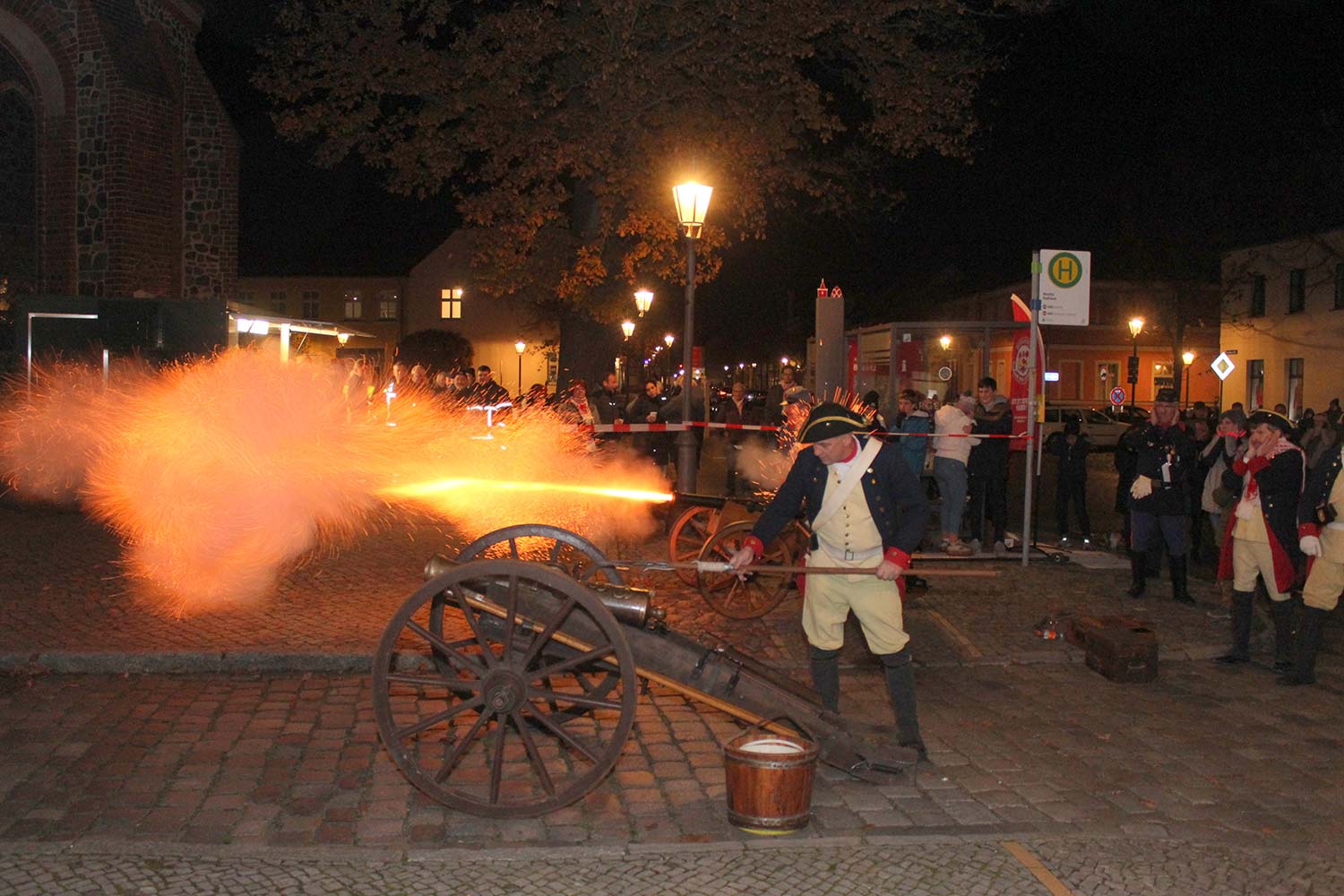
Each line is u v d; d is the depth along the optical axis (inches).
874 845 206.5
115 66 943.7
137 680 305.3
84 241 956.6
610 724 272.4
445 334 1400.1
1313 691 317.4
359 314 2348.7
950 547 512.7
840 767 234.4
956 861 200.2
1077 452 577.9
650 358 2073.1
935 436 514.6
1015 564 497.7
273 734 263.0
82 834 206.1
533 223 802.8
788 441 577.0
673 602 406.9
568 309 900.6
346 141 833.5
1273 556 332.8
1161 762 256.7
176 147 1031.6
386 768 241.8
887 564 239.0
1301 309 1630.2
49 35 940.0
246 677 309.9
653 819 217.5
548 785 214.4
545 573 211.6
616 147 805.9
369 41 820.6
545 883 189.9
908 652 249.9
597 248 816.9
